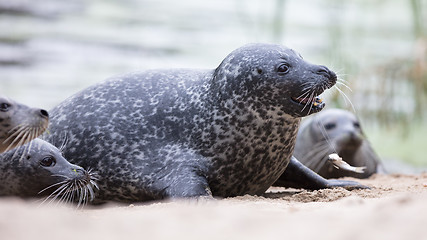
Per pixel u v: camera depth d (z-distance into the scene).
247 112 19.69
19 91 50.75
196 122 19.98
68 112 21.06
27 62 57.84
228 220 11.64
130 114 20.42
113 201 20.41
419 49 45.94
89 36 65.56
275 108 19.61
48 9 74.12
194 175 19.20
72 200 20.17
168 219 12.03
